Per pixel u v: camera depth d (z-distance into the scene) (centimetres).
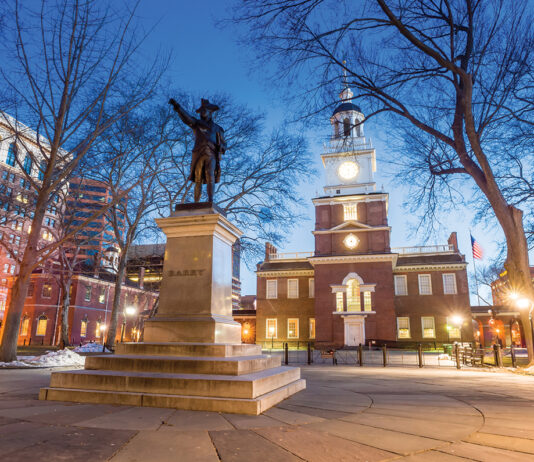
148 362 642
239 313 5112
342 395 718
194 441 386
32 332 4531
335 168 4881
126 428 429
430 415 534
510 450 374
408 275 4584
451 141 1555
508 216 1476
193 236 822
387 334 3981
